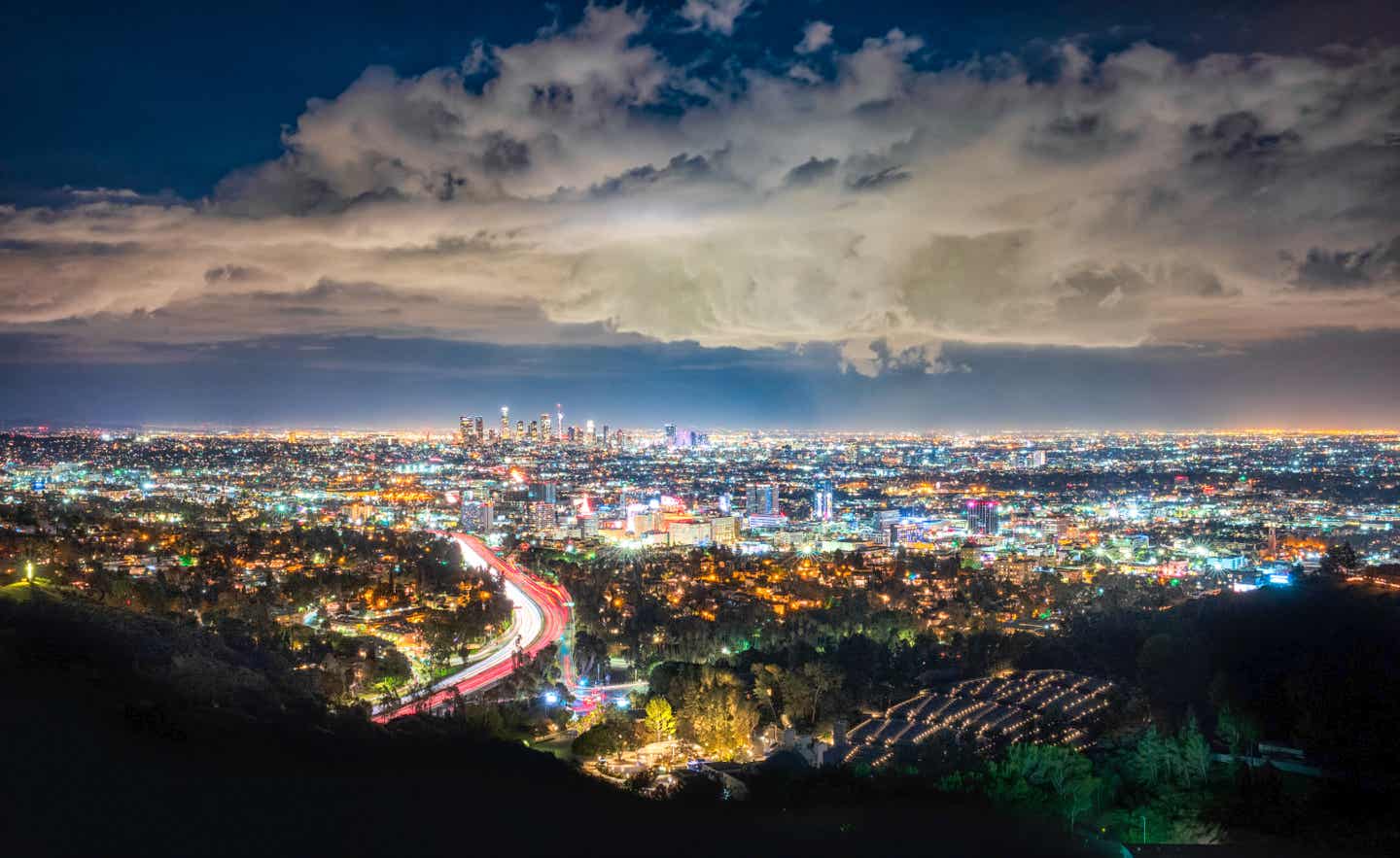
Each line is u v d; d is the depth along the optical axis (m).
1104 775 121.44
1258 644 172.12
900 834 104.56
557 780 117.88
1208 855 97.12
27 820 80.50
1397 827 100.69
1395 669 143.62
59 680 115.19
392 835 90.94
